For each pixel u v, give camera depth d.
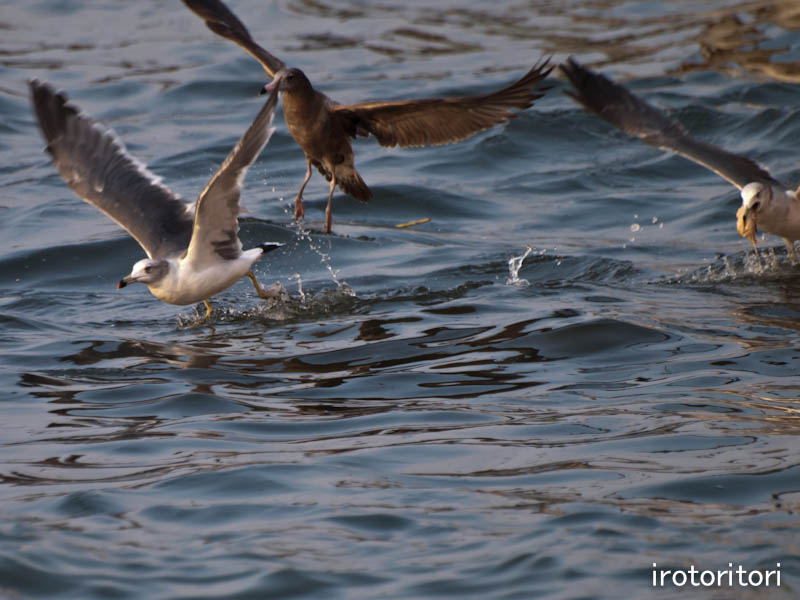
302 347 12.65
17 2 34.34
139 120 24.16
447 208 19.55
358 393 10.91
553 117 23.66
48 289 15.83
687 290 14.73
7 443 9.62
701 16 30.28
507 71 26.11
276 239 17.67
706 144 14.78
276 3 33.91
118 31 31.27
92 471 8.84
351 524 7.70
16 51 29.19
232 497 8.22
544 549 7.21
